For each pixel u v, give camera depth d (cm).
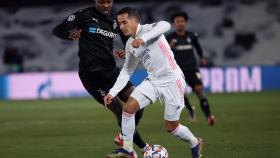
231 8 9569
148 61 2395
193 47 4591
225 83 7894
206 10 9581
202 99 4225
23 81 8156
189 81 4384
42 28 9812
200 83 4312
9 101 7731
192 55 4438
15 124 4728
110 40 2781
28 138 3716
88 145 3297
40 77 8131
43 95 8100
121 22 2392
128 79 2519
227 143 3209
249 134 3584
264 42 9544
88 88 2823
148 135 3697
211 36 9625
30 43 9875
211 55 9644
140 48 2391
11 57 8919
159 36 2383
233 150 2950
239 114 4969
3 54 9875
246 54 9575
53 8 9788
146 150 2481
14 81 8188
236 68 7869
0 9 9881
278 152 2852
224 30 9588
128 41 2439
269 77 7869
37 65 9875
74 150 3111
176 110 2403
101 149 3128
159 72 2386
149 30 2378
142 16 9612
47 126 4475
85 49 2755
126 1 9594
